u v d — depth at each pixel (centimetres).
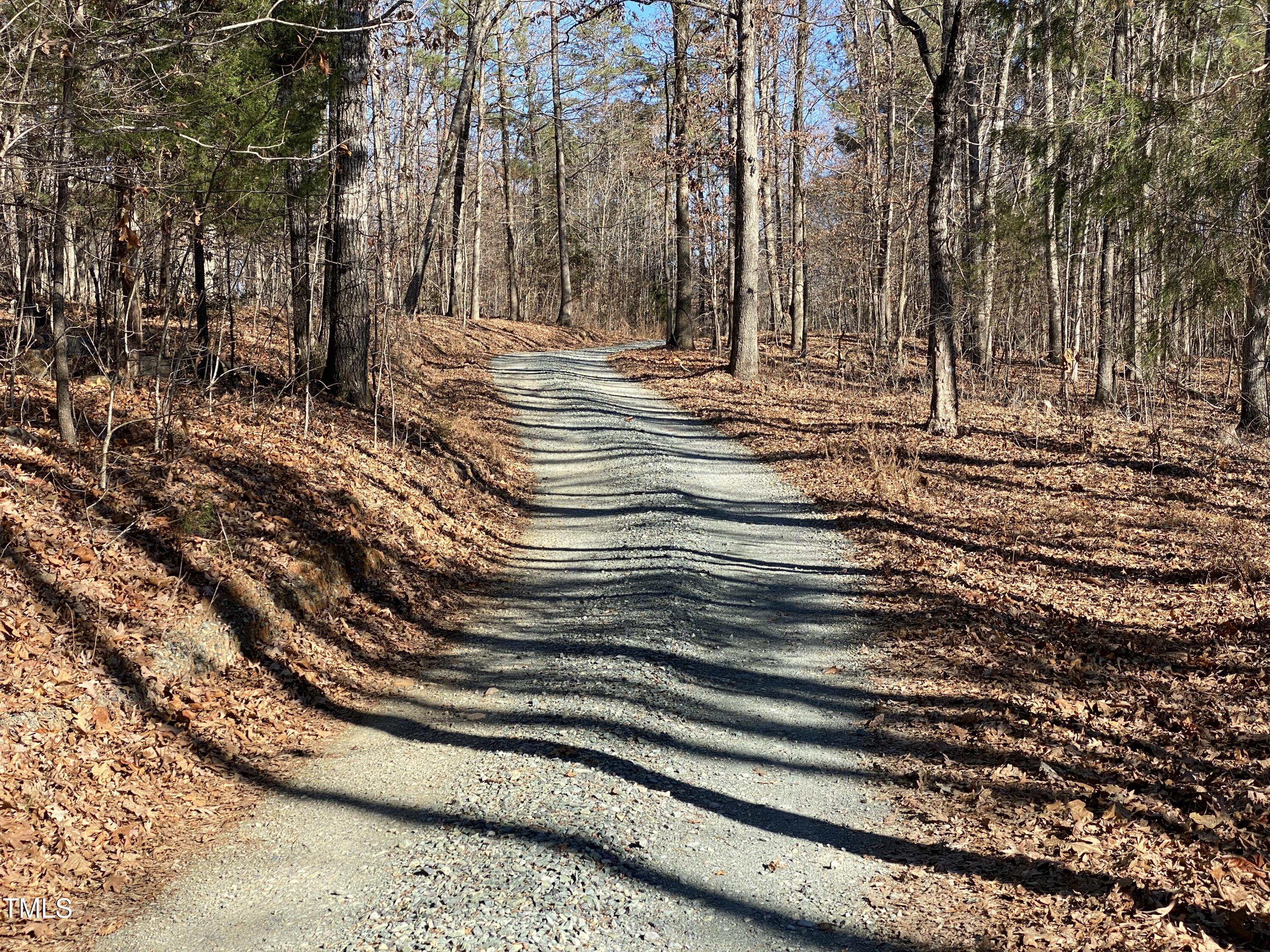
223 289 1361
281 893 475
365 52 1348
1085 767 594
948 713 700
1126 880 457
